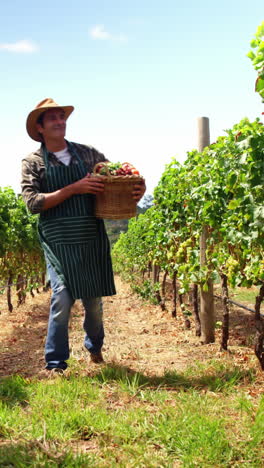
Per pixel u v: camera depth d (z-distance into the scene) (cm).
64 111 453
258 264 446
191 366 469
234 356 530
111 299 1352
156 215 834
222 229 510
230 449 279
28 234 1281
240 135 413
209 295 629
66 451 279
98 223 457
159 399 368
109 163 444
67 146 462
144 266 1559
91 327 474
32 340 702
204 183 582
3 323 892
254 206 411
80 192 423
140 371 453
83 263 443
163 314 947
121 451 283
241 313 869
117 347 600
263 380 418
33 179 442
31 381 412
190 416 321
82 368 457
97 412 333
